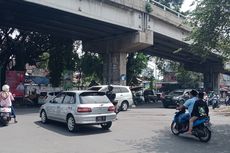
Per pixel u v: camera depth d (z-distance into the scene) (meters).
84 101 13.26
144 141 11.72
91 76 47.81
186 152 10.04
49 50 37.28
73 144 10.88
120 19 27.41
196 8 15.30
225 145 11.28
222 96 63.12
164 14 32.28
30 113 20.55
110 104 13.80
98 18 25.02
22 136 12.26
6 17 26.23
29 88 34.25
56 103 14.70
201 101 12.03
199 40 15.19
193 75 73.00
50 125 15.14
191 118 11.99
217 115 23.08
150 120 18.03
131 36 29.78
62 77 37.31
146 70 59.91
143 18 29.89
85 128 14.51
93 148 10.29
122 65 31.25
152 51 44.19
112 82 31.34
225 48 16.67
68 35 32.69
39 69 51.06
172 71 78.38
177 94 30.55
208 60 52.78
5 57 36.66
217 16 14.66
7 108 14.88
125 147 10.59
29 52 36.78
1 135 12.42
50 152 9.61
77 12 23.33
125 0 27.33
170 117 19.91
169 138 12.42
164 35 32.88
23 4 21.81
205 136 11.77
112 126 15.29
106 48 31.97
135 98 38.56
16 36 36.00
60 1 22.14
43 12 23.94
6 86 15.13
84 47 34.31
